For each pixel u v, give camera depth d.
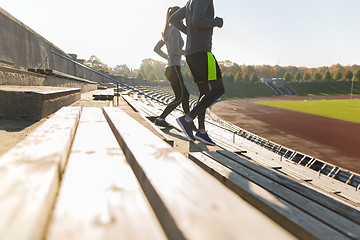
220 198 0.46
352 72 122.75
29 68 6.94
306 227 0.87
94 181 0.56
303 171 10.54
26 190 0.39
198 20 2.51
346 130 25.56
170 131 4.25
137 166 0.70
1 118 2.40
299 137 22.81
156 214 0.49
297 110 44.84
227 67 137.25
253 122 31.88
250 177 1.52
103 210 0.41
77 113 1.88
